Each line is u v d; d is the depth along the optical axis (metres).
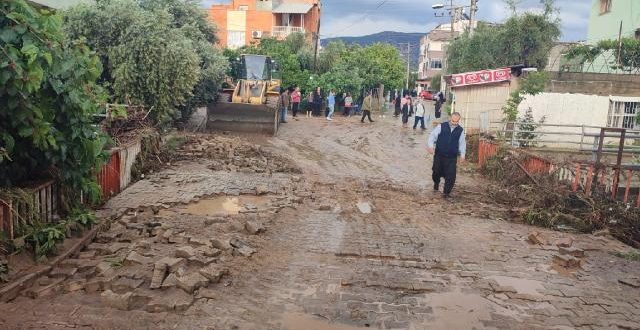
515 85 22.16
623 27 26.39
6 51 5.19
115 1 17.11
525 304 5.53
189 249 5.97
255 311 4.95
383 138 22.75
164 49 16.22
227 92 22.95
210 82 20.50
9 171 6.15
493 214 9.88
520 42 28.84
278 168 13.48
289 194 10.38
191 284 5.14
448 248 7.39
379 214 9.29
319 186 11.73
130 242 6.66
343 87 36.03
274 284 5.67
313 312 5.02
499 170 13.57
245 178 11.66
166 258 5.66
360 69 40.91
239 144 15.90
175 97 16.55
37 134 5.66
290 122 27.33
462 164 16.69
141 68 16.20
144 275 5.43
